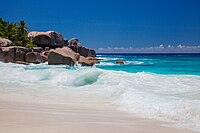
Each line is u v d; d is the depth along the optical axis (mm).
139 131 4762
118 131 4676
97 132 4512
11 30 42469
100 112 6797
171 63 33812
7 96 8914
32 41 38312
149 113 6516
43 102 8203
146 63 34688
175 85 11250
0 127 4531
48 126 4742
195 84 11477
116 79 12781
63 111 6652
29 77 14859
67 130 4516
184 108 6484
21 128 4496
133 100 8039
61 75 14133
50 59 27672
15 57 28516
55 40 39250
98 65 31375
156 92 9727
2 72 16047
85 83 13156
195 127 5211
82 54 39312
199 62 35500
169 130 4953
